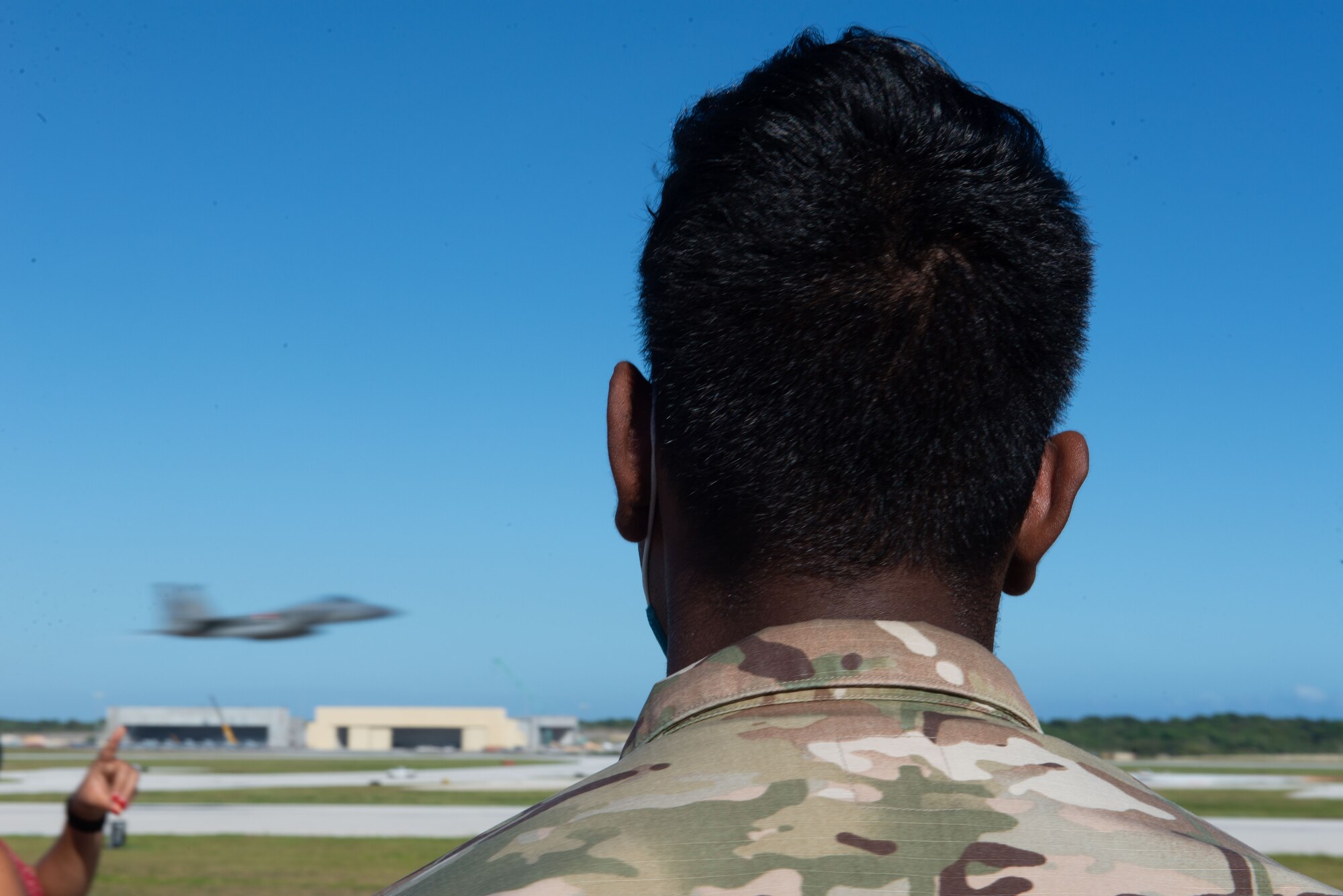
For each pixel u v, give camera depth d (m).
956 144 0.98
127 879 18.39
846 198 0.95
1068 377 1.02
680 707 0.94
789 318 0.94
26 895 2.62
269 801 41.19
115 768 2.97
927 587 0.95
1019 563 1.12
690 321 0.98
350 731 125.94
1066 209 1.05
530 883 0.76
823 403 0.94
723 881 0.75
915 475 0.94
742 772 0.84
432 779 60.88
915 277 0.96
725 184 0.99
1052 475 1.11
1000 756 0.86
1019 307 0.97
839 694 0.90
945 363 0.95
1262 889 0.79
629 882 0.76
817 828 0.79
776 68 1.05
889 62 1.03
